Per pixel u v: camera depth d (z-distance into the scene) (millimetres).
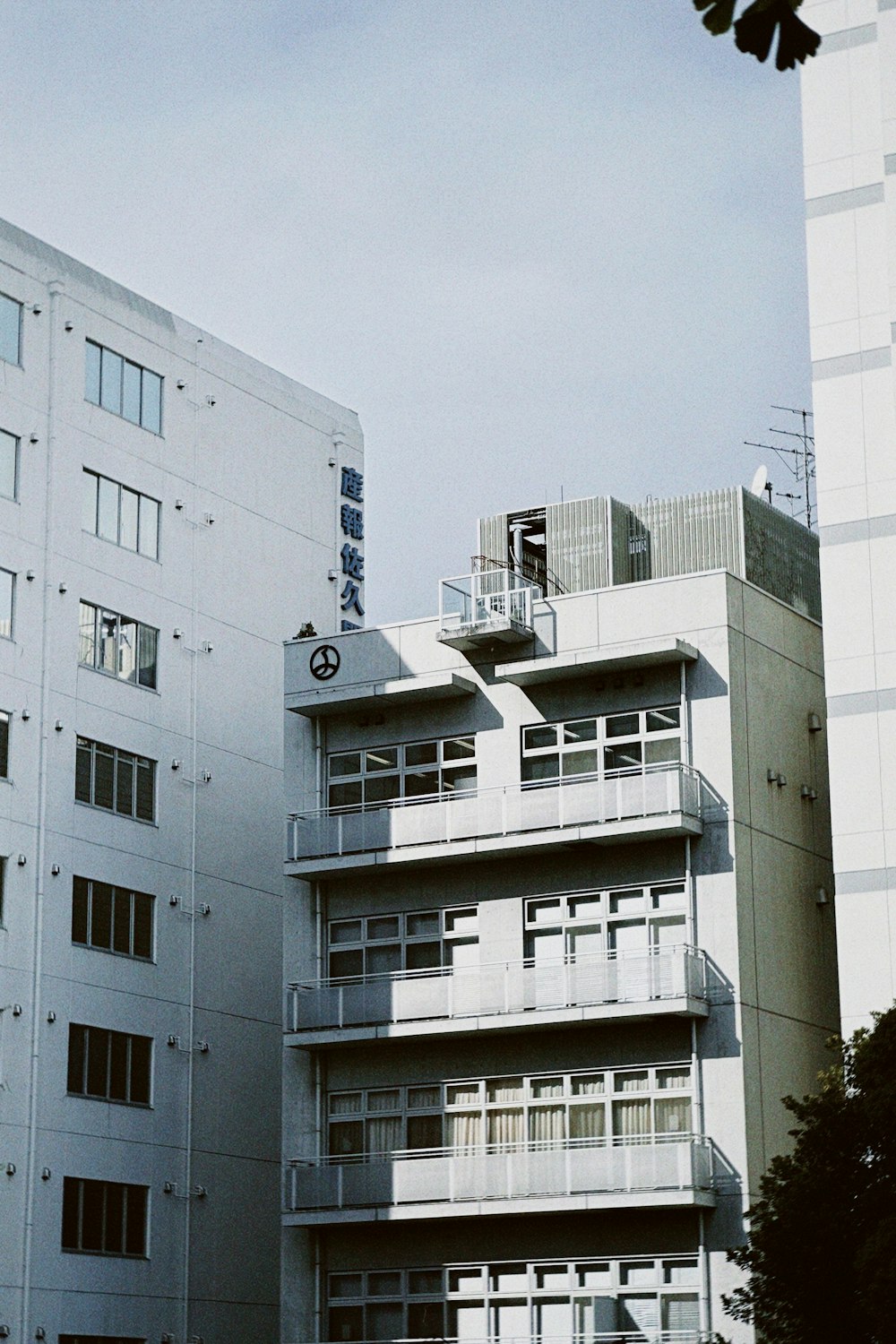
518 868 43250
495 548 48812
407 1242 42344
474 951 43312
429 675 44750
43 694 46594
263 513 54938
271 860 52750
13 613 46312
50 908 45719
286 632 54875
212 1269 48281
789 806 43156
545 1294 40469
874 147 40688
